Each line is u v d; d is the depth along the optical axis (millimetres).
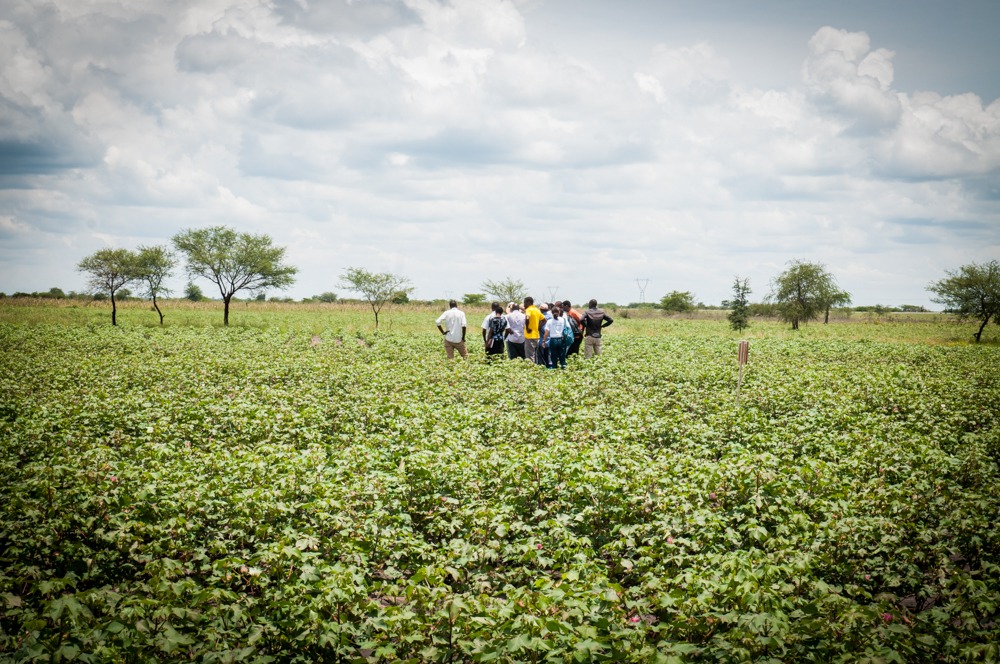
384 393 16922
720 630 5879
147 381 18859
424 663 5680
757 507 8680
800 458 11133
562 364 24297
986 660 5246
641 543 7973
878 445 11734
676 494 9039
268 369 20703
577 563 7020
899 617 5953
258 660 5543
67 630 5590
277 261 51750
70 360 23109
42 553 7160
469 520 8398
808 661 5430
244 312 64312
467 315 64438
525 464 9914
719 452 12477
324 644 5688
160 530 7523
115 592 6617
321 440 12797
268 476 9398
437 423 13320
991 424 14953
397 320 54594
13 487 8414
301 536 7371
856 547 7508
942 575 6938
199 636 5762
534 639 5250
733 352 31047
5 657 5074
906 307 127750
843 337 50500
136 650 5355
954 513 8352
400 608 5992
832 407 16062
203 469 9914
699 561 7254
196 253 49031
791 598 6398
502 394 17203
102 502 8062
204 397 15977
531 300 25375
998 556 7648
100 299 82812
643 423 13602
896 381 21125
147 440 12023
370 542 7801
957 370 25188
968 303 49938
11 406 14422
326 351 27484
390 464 10430
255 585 6938
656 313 79562
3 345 29016
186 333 37375
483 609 5879
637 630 5699
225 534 7973
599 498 8938
